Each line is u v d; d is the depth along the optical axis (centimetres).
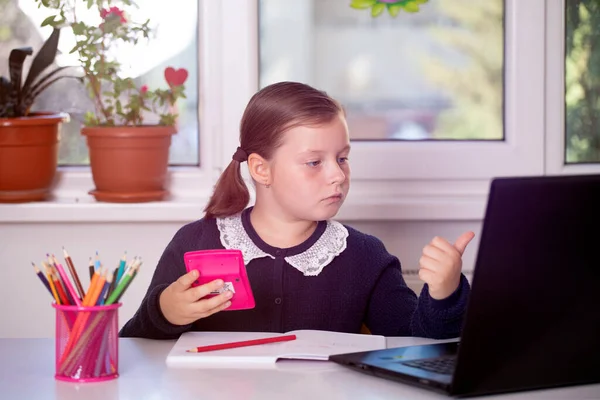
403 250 245
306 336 150
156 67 248
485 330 111
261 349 140
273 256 174
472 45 249
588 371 120
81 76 248
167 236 241
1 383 126
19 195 235
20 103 234
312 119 163
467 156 247
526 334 113
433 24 248
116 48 246
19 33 247
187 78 246
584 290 113
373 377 126
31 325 242
